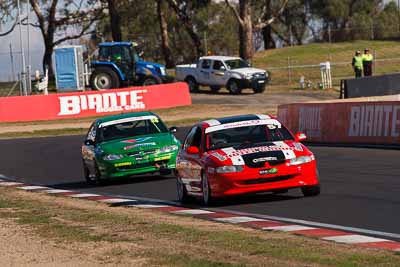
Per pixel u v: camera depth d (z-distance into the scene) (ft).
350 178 160.35
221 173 131.03
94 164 185.68
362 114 228.22
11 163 257.55
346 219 112.16
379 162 184.03
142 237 106.83
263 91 485.97
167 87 437.17
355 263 80.89
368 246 90.84
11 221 132.98
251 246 94.48
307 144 245.24
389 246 90.17
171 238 104.32
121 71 461.78
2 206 156.04
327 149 224.53
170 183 178.29
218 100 455.63
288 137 139.64
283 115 267.18
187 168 143.02
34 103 419.54
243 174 130.21
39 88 492.54
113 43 465.06
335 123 239.09
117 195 165.58
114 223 122.11
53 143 313.32
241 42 555.28
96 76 462.60
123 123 192.85
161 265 86.69
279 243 95.76
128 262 89.76
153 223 119.75
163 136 187.73
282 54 651.25
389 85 369.50
